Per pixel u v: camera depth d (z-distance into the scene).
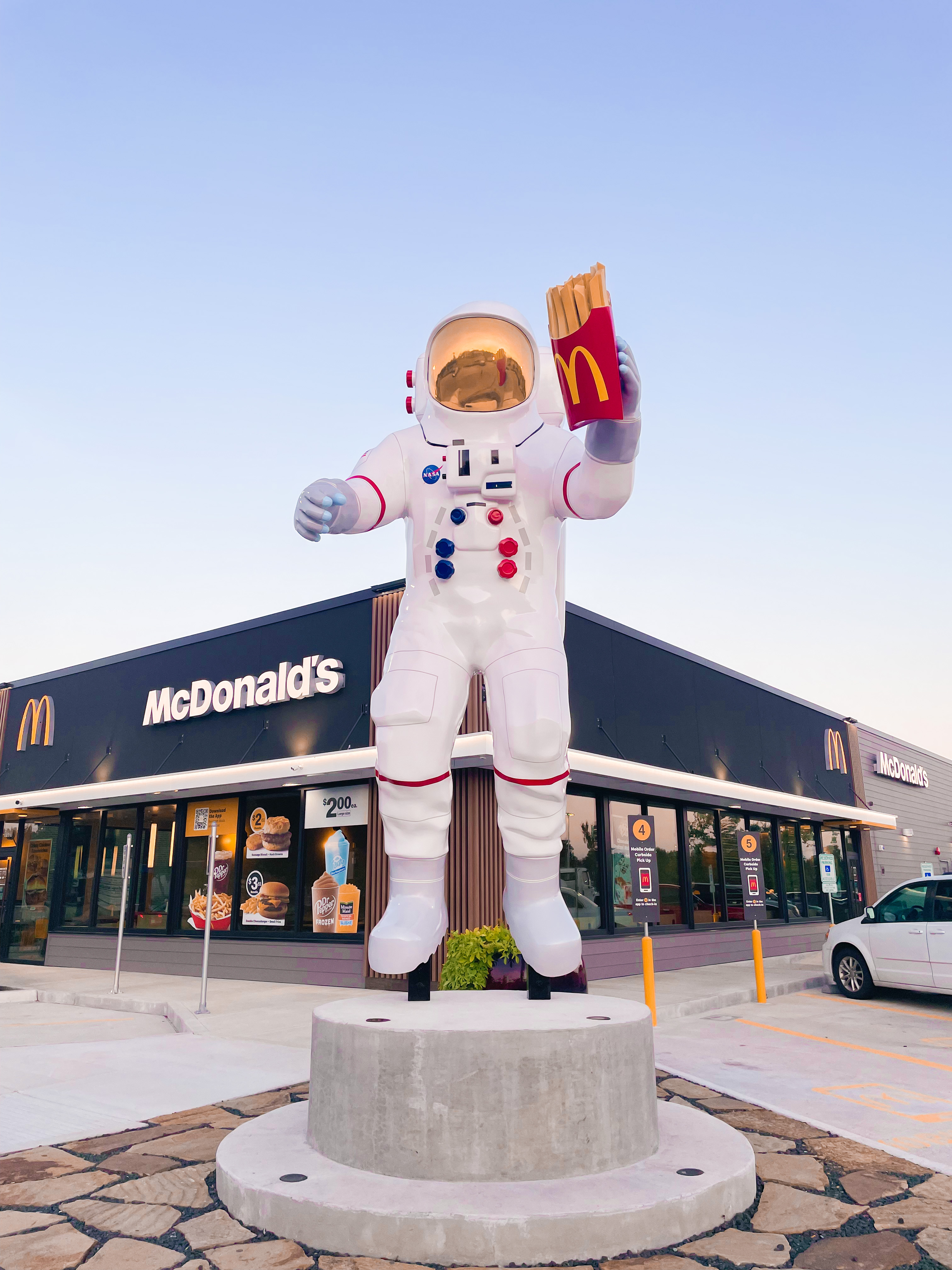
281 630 14.17
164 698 15.49
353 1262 3.25
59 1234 3.61
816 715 20.81
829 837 21.20
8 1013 11.17
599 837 13.55
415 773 4.39
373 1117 3.75
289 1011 10.12
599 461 4.08
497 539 4.48
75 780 16.95
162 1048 7.91
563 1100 3.70
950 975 10.19
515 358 4.59
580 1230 3.26
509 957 6.80
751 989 11.54
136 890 15.66
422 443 4.66
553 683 4.39
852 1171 4.37
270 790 13.91
